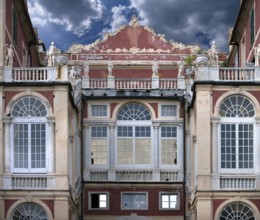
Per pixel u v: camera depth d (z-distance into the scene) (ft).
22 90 155.22
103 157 178.60
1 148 153.89
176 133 179.42
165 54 202.90
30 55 196.34
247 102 156.46
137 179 177.27
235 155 155.02
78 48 203.00
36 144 154.20
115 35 203.82
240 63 190.60
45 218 152.35
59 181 152.25
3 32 156.04
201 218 151.94
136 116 180.04
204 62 156.66
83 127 178.70
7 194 152.56
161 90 179.93
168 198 177.06
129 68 201.87
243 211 153.17
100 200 177.06
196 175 155.74
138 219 176.24
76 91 173.17
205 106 155.22
